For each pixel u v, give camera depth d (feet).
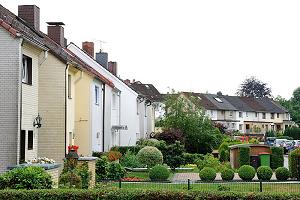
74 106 94.32
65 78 80.23
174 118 164.04
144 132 172.35
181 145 127.54
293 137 269.85
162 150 125.39
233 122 306.55
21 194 44.55
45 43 79.05
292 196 45.24
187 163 131.64
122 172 86.38
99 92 112.27
